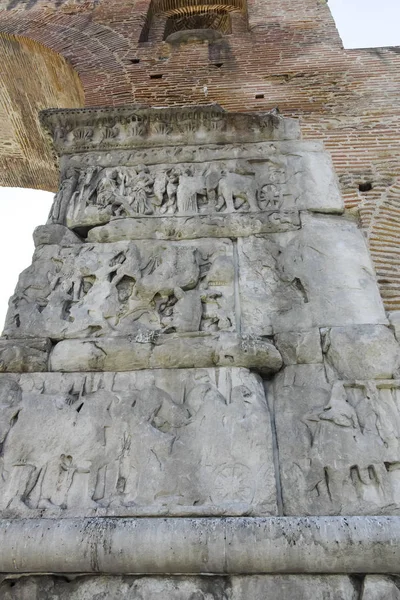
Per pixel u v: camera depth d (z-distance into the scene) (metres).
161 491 2.86
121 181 5.07
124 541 2.46
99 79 7.33
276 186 4.93
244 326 3.72
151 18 9.43
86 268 4.18
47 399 3.30
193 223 4.48
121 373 3.44
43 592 2.50
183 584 2.48
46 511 2.79
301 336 3.59
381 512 2.76
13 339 3.65
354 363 3.43
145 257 4.25
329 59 7.26
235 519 2.54
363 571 2.41
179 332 3.64
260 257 4.22
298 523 2.49
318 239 4.30
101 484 2.92
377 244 4.64
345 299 3.84
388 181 5.23
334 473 2.92
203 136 5.43
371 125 5.95
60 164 5.39
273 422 3.19
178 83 7.01
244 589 2.44
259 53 7.59
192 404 3.25
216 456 2.99
